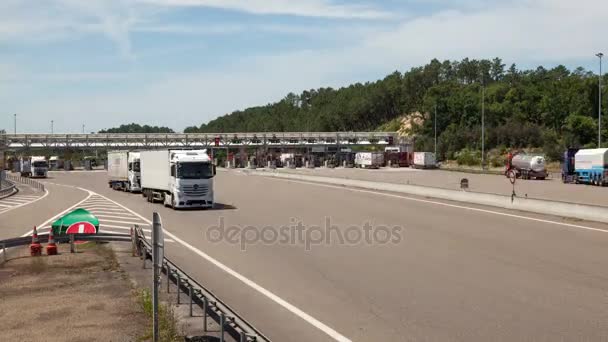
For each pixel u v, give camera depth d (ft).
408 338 32.76
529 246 67.21
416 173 293.64
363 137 429.79
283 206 121.29
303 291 44.68
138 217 103.04
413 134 600.80
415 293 43.86
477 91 621.72
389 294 43.57
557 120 449.06
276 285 46.83
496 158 387.96
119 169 184.55
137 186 170.09
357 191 169.07
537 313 37.99
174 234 79.56
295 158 409.90
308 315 37.70
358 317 37.22
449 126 511.40
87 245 69.87
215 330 33.96
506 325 35.19
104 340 32.37
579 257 59.52
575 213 96.02
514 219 95.76
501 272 51.80
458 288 45.50
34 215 108.58
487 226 86.53
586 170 196.44
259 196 150.41
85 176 294.87
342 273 51.65
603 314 37.55
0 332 34.24
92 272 52.90
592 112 443.73
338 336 33.19
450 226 86.69
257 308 39.55
